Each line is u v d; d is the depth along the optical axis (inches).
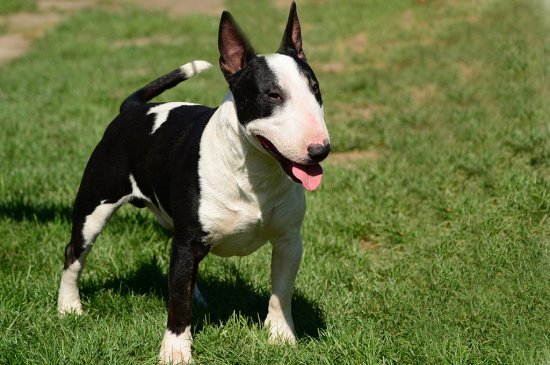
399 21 656.4
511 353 185.8
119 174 201.2
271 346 188.1
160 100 456.4
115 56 613.3
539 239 252.2
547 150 321.7
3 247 255.9
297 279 229.8
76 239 208.5
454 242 256.4
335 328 200.1
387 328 203.5
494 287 223.0
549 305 211.0
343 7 741.9
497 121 372.8
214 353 186.9
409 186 307.3
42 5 895.7
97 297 219.6
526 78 434.6
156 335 191.2
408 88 470.0
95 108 450.3
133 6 874.1
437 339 192.2
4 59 641.0
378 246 267.4
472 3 644.1
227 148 169.2
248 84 161.3
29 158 357.4
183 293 177.3
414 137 368.8
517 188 288.4
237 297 223.1
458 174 318.3
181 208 176.4
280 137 154.1
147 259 245.0
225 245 181.2
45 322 201.8
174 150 184.5
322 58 571.2
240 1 851.4
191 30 723.4
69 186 314.2
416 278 234.1
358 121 407.5
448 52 526.3
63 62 595.5
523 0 605.0
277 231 179.9
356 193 303.9
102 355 183.3
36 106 461.4
